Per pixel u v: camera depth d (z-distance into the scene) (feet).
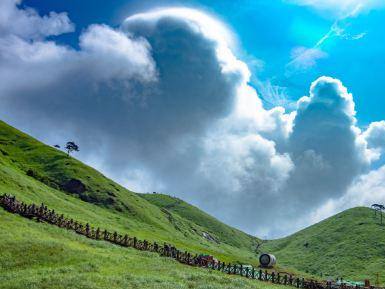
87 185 551.59
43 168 568.41
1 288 105.60
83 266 134.92
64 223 207.41
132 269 146.72
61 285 110.63
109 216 457.27
